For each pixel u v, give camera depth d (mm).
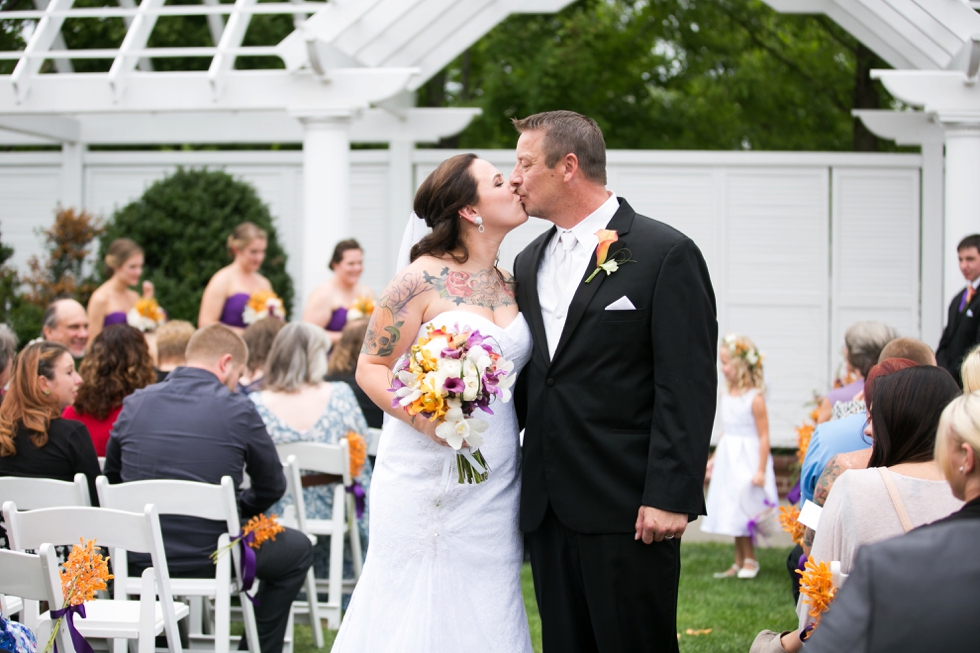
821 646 1675
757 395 5980
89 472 4008
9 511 3230
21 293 9070
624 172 8828
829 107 13305
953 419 1858
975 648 1567
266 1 10461
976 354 2568
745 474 5906
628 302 2951
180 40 10758
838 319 8703
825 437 3689
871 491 2445
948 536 1658
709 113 13594
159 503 3691
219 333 4238
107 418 4648
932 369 2559
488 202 3125
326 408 4859
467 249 3193
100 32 10789
